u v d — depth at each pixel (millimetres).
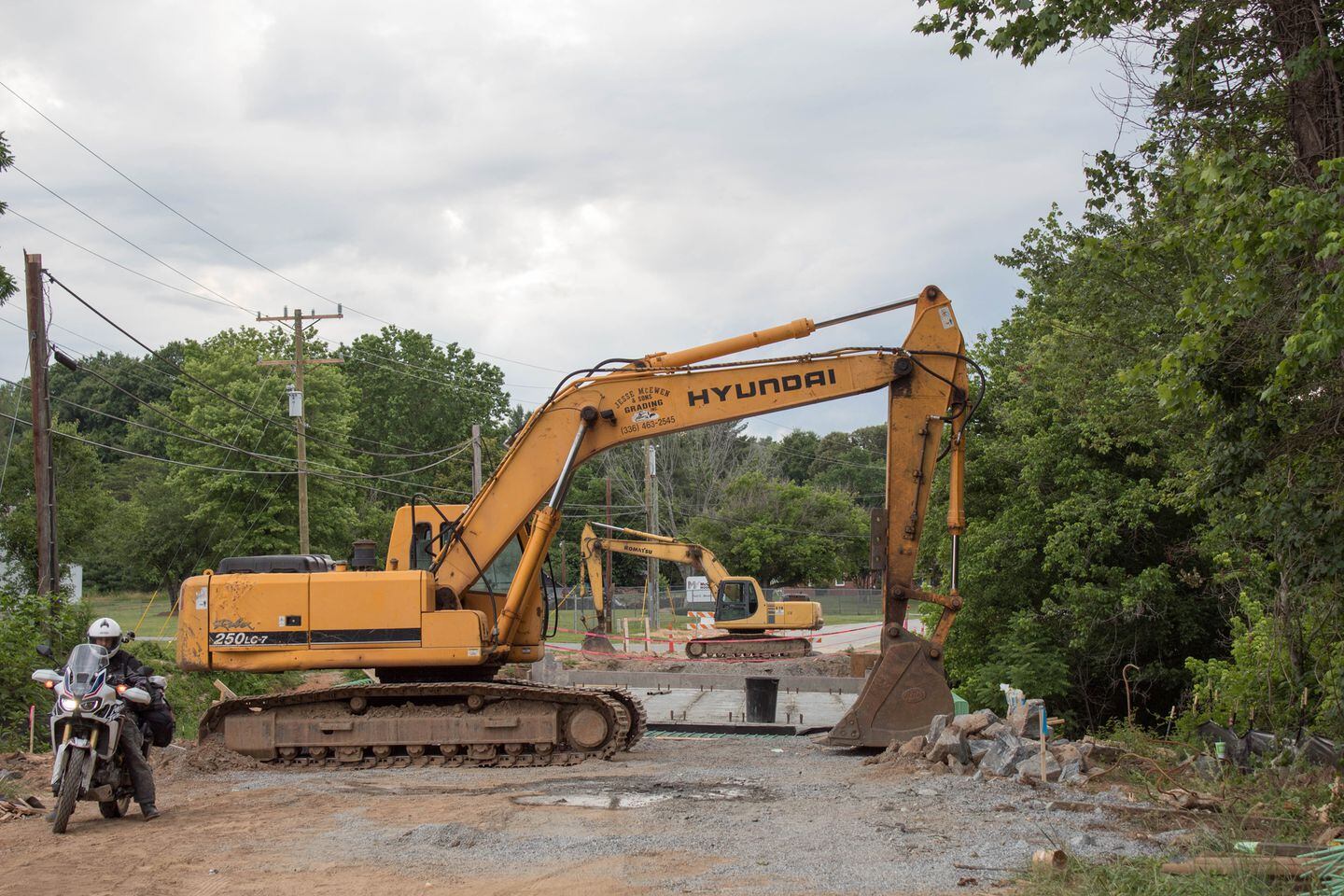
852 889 6957
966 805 9555
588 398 13953
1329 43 11203
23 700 17281
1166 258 16672
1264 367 10930
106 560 58219
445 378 72812
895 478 13531
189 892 7047
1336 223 8469
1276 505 11328
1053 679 26141
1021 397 28984
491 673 14133
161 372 88062
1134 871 6891
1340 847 7113
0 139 18969
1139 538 26891
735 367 13805
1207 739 13445
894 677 13359
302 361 36188
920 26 12477
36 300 21281
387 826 9039
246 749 13273
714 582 39719
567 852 8023
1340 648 12367
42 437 21234
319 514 50188
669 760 13281
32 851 8266
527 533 14820
